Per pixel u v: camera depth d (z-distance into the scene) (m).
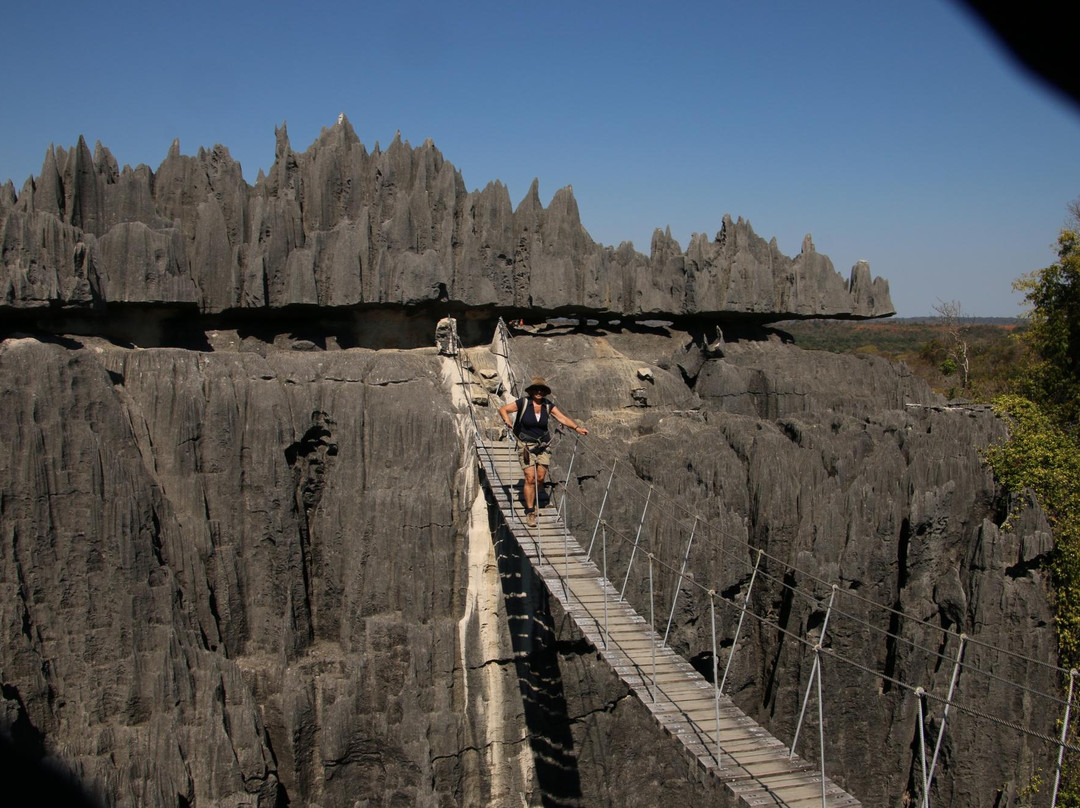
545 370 38.12
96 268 28.89
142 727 25.73
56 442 26.11
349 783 29.28
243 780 26.36
